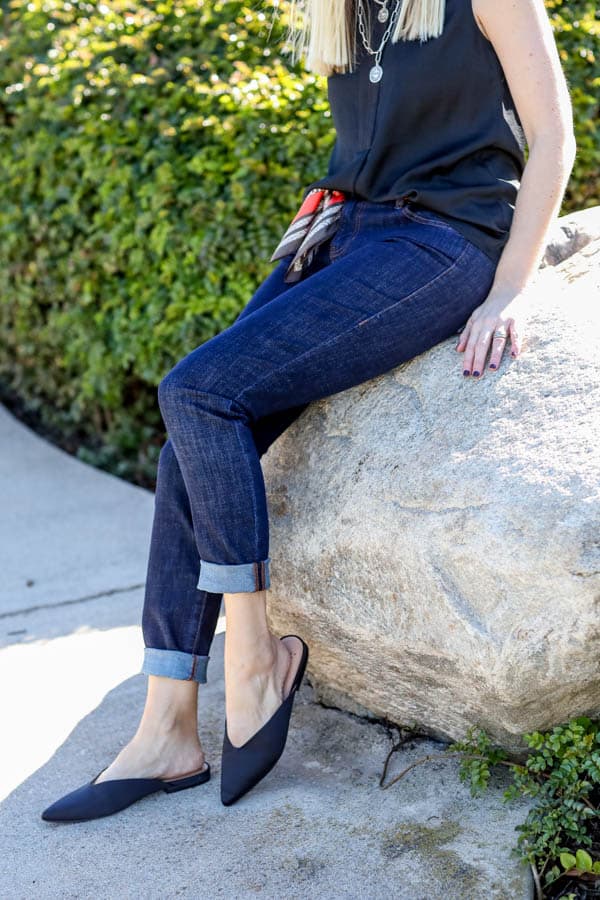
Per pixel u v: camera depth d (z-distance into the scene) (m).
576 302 2.33
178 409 2.16
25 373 5.41
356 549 2.23
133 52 4.47
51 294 4.79
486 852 2.04
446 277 2.25
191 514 2.31
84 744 2.56
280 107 3.81
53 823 2.25
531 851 1.99
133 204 4.16
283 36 4.11
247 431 2.19
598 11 4.21
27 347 5.12
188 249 3.97
